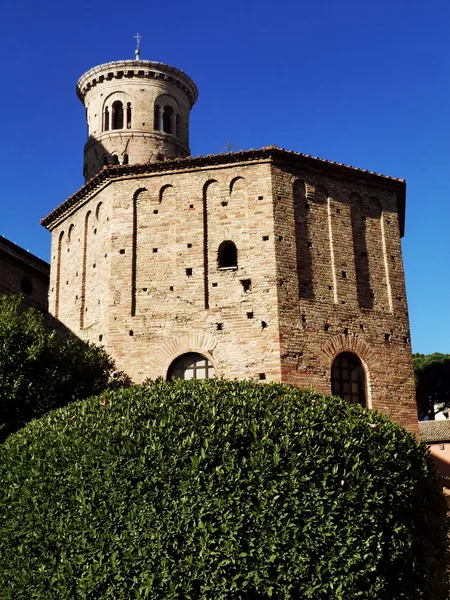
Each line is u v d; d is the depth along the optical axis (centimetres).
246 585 1345
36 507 1454
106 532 1373
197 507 1373
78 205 3150
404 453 1625
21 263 3584
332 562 1396
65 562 1377
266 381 2459
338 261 2752
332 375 2611
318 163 2816
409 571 1537
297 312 2578
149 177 2864
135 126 4416
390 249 2905
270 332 2517
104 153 4378
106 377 2566
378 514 1484
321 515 1415
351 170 2880
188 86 4681
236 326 2572
